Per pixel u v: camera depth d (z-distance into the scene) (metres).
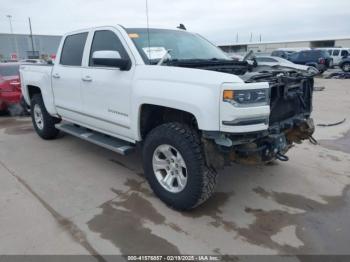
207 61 3.61
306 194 3.52
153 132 3.19
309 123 3.64
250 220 2.99
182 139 2.87
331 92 12.83
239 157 2.93
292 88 3.23
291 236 2.73
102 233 2.77
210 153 2.74
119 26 3.71
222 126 2.57
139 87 3.19
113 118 3.70
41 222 2.94
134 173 4.12
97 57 3.35
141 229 2.83
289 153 4.87
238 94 2.51
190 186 2.89
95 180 3.90
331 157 4.70
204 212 3.12
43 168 4.30
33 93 5.92
